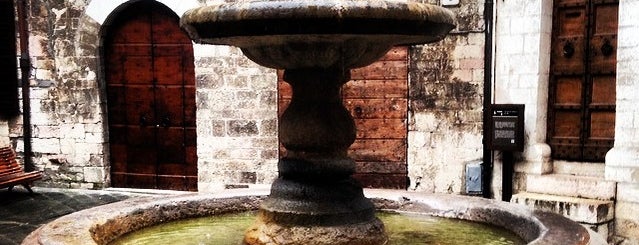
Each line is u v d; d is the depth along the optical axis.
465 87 7.93
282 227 3.78
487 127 7.44
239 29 3.35
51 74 9.34
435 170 8.14
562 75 7.18
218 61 8.62
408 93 8.18
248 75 8.56
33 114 9.49
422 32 3.49
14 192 9.16
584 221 6.57
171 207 4.60
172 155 9.24
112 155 9.48
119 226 4.13
